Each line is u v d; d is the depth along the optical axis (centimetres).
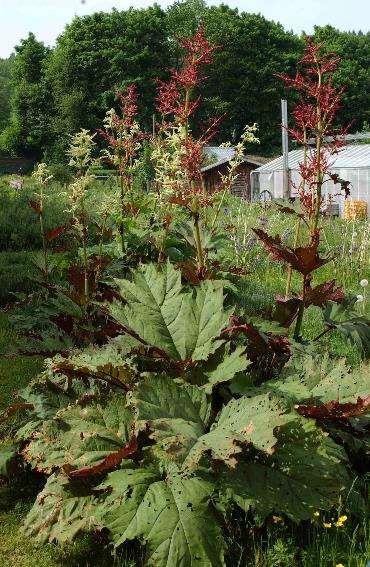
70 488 348
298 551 329
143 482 331
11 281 854
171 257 705
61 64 6281
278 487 338
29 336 525
